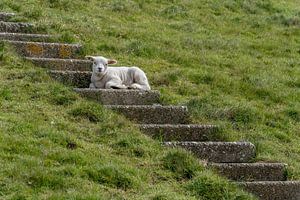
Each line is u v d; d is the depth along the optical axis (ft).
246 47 73.10
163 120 50.47
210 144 46.42
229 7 88.58
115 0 81.87
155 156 42.98
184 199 37.73
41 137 41.98
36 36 61.72
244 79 62.34
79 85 54.34
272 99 59.52
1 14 66.69
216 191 39.83
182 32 74.95
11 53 55.26
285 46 75.46
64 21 69.00
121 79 54.08
